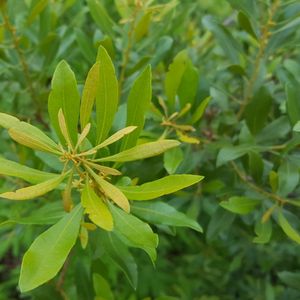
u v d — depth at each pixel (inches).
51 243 8.2
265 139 14.0
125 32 15.6
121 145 9.8
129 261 10.9
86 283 13.6
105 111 8.9
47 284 12.8
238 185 14.2
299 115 12.3
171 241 28.0
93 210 8.1
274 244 22.1
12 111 16.9
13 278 29.0
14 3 15.9
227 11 23.6
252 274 25.3
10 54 16.2
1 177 15.1
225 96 15.2
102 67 8.7
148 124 13.7
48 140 8.6
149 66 9.4
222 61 19.5
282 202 12.5
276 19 13.9
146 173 13.1
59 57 17.0
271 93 14.5
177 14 20.1
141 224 8.6
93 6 14.5
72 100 9.0
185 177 8.6
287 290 20.0
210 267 24.9
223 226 13.7
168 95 12.5
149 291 26.8
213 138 15.5
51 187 8.2
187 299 25.4
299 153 13.5
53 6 17.9
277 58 16.7
